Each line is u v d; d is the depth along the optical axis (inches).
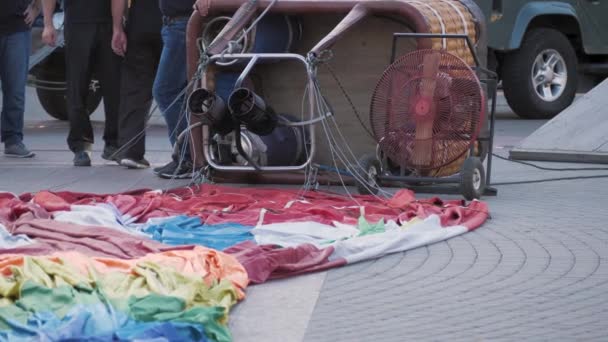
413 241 319.0
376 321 245.6
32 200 366.0
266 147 400.5
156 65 482.0
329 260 298.0
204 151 404.2
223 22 418.0
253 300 262.4
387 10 400.5
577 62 719.7
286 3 404.2
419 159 396.2
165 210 362.6
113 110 494.3
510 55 700.7
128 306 231.6
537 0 688.4
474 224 344.5
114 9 474.0
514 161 514.6
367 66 426.6
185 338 213.2
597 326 241.8
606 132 522.0
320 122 429.7
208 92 376.8
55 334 211.5
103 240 306.2
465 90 390.6
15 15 511.5
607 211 378.0
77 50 486.9
